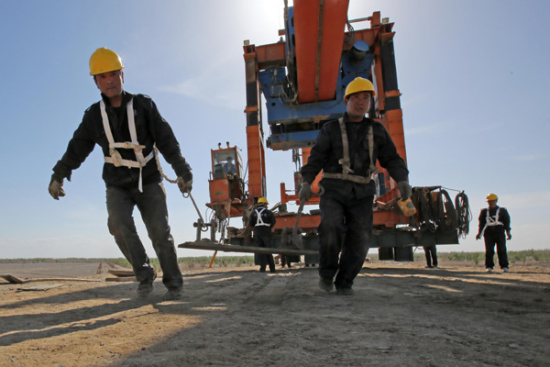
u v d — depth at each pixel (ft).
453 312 9.75
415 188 34.88
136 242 12.16
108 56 11.48
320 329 7.40
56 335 7.41
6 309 11.42
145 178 12.19
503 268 31.17
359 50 46.06
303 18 35.83
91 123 11.82
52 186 12.26
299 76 45.21
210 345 6.25
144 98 12.22
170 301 11.82
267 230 34.94
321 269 13.64
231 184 46.60
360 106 12.79
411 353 5.80
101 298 13.94
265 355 5.72
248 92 49.39
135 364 5.34
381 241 36.94
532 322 8.41
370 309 10.09
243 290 16.20
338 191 12.76
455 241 35.86
